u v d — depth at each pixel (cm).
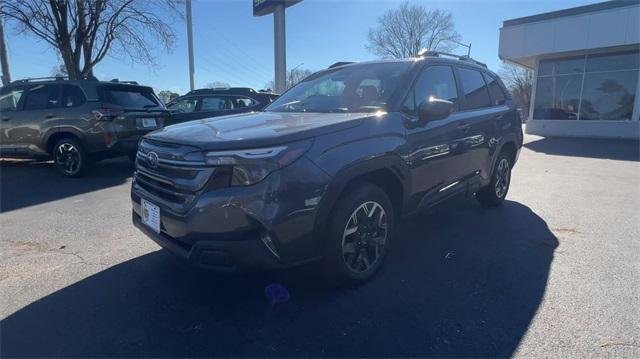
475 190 484
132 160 962
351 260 314
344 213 297
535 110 1830
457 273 351
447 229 468
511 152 571
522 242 426
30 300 309
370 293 316
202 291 320
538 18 1653
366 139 311
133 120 782
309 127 289
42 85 789
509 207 566
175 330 270
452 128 409
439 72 425
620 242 425
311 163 275
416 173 361
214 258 268
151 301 306
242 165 259
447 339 258
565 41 1591
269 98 1080
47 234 459
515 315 284
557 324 272
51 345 255
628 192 664
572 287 324
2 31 1623
